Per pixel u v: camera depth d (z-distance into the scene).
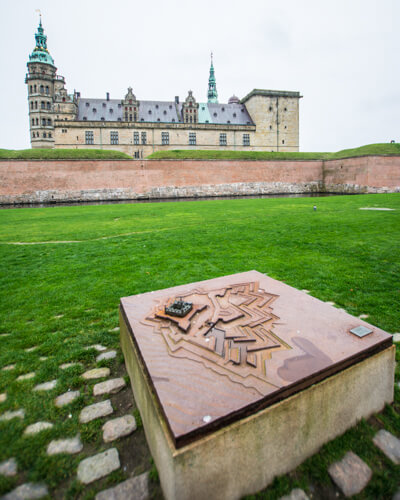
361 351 2.47
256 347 2.55
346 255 7.80
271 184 47.22
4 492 2.04
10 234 12.96
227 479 1.93
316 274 6.38
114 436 2.49
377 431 2.48
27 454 2.32
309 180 49.03
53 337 4.11
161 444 1.94
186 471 1.77
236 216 16.58
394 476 2.12
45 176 38.50
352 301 4.96
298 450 2.21
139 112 63.59
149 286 5.95
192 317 3.09
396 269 6.57
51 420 2.67
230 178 45.47
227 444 1.88
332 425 2.37
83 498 2.01
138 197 41.94
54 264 7.83
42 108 65.00
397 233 10.45
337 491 2.04
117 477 2.14
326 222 13.30
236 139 65.25
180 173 43.44
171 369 2.31
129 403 2.87
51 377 3.26
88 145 58.28
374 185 41.94
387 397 2.74
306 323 2.95
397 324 4.19
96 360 3.59
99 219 17.58
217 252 8.49
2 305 5.21
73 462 2.26
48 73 65.38
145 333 2.84
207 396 2.03
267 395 2.01
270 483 2.11
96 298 5.44
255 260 7.56
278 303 3.41
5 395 3.00
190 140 62.81
